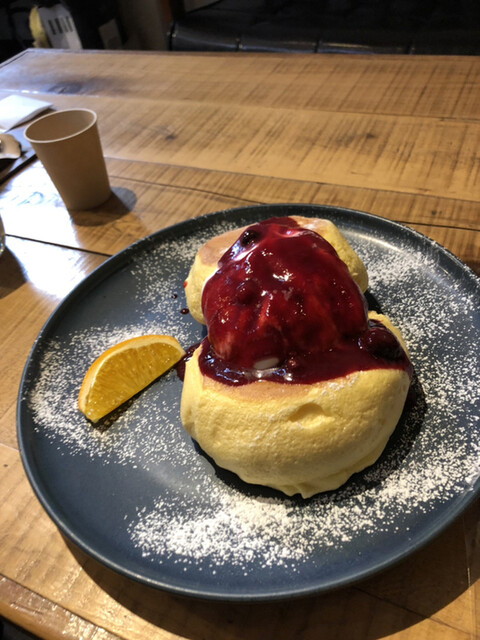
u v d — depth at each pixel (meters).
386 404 0.66
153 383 0.84
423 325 0.83
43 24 2.94
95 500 0.69
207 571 0.59
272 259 0.73
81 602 0.62
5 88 1.87
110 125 1.54
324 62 1.62
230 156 1.32
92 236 1.17
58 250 1.15
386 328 0.75
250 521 0.64
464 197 1.06
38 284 1.08
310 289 0.70
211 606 0.60
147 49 3.38
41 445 0.76
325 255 0.74
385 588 0.59
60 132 1.24
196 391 0.71
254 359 0.69
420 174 1.14
